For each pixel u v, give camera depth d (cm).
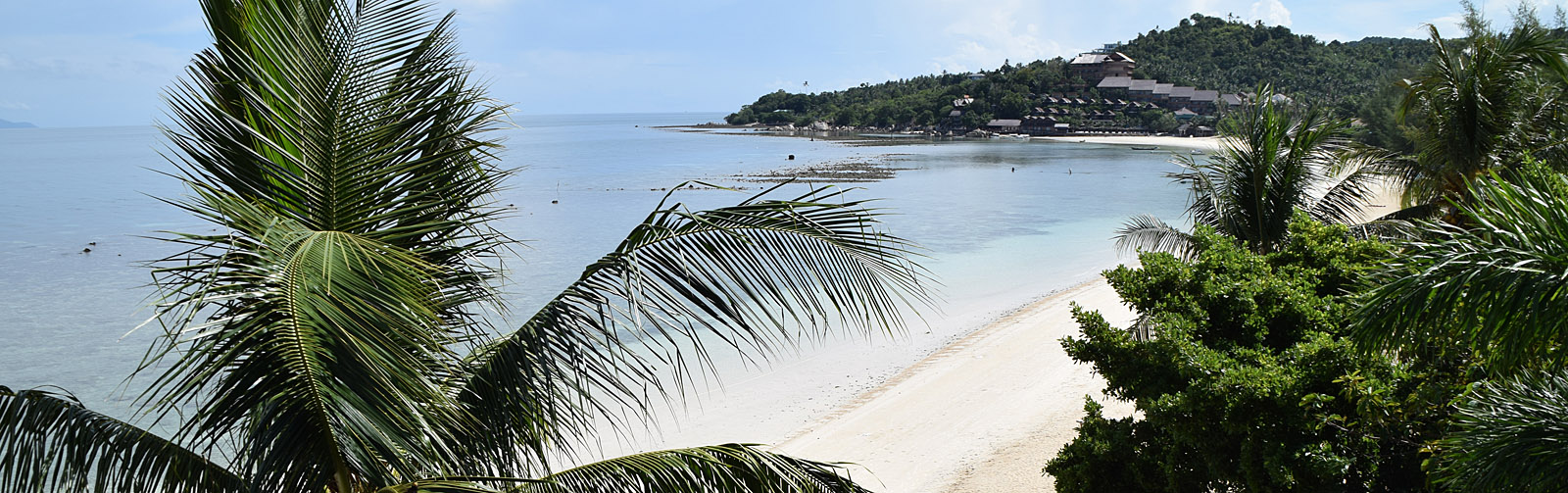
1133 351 834
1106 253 3241
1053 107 16150
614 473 402
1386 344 454
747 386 1678
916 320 2194
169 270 343
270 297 329
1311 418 675
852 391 1630
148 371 1777
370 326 326
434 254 439
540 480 404
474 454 423
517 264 3031
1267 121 1355
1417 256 414
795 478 424
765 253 410
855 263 415
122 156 10356
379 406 336
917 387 1623
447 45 426
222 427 353
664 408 1568
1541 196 388
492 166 455
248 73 379
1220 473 725
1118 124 15250
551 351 419
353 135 395
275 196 390
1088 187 5997
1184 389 779
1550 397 397
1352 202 1576
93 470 1000
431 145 421
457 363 427
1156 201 5084
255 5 388
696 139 15912
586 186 6144
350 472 384
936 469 1247
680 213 416
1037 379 1622
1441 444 466
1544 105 1582
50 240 3584
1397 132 4866
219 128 387
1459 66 1543
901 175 7000
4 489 371
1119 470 841
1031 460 1245
